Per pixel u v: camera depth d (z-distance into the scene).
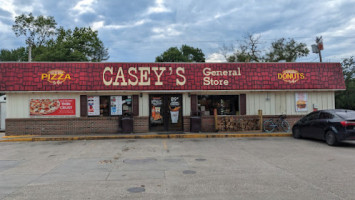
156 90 15.71
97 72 15.55
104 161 8.76
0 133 17.33
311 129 12.98
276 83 16.45
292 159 8.91
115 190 5.70
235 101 16.92
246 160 8.78
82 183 6.25
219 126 16.08
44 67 15.26
